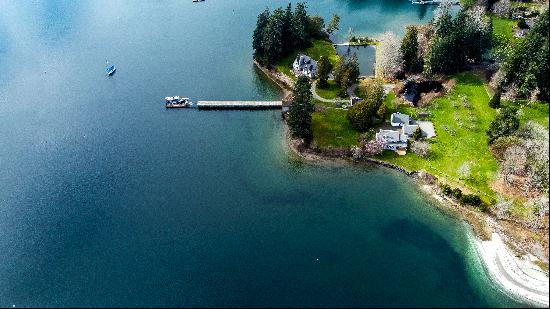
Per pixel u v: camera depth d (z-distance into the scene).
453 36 189.62
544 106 173.88
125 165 168.12
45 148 177.50
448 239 138.25
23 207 155.12
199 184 159.12
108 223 147.38
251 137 177.75
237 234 141.25
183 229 143.62
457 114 175.75
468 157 159.25
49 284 132.25
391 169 160.50
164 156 170.75
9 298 129.88
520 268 129.75
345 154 165.50
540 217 138.88
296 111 168.12
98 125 186.88
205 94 199.75
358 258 133.25
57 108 196.75
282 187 156.88
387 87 193.75
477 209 144.38
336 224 143.50
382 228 141.88
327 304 121.94
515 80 181.25
